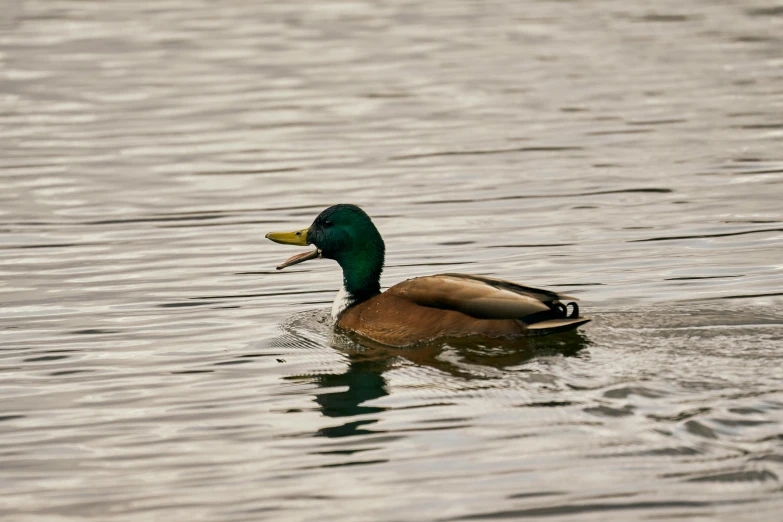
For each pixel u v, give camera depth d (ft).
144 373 40.34
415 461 32.14
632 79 89.76
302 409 36.42
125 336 44.39
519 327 39.73
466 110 82.69
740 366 36.52
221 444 34.17
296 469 32.27
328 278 51.83
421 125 79.25
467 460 31.99
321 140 76.38
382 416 35.14
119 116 82.69
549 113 81.10
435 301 41.32
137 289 50.37
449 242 55.83
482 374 37.45
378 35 108.06
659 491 29.68
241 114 83.05
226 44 104.94
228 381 39.24
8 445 34.73
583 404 34.53
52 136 77.61
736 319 41.50
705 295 45.73
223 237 58.08
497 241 55.72
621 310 43.57
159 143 76.07
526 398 35.37
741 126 75.92
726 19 111.34
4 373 40.70
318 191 65.51
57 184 67.46
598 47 100.94
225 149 74.69
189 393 38.29
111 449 34.22
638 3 120.78
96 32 110.11
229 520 29.63
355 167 70.13
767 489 29.37
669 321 41.47
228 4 124.26
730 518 28.35
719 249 52.85
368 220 44.91
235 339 43.70
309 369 40.04
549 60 96.78
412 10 119.55
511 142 74.38
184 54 101.35
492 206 61.62
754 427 32.22
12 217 61.41
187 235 58.44
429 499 30.09
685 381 35.42
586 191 63.67
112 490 31.63
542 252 53.62
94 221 60.80
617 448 31.91
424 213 60.90
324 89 89.51
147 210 62.64
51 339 44.16
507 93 86.94
